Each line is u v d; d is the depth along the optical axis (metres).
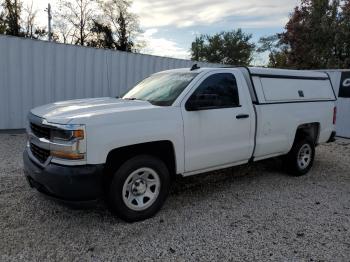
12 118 9.15
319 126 6.56
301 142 6.09
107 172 3.85
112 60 10.40
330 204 4.82
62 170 3.47
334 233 3.88
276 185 5.62
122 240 3.57
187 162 4.38
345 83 11.09
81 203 3.56
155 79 5.25
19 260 3.14
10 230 3.68
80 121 3.50
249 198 4.95
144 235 3.70
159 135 4.02
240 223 4.07
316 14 23.22
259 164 6.93
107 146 3.61
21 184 5.07
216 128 4.62
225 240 3.65
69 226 3.84
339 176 6.36
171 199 4.80
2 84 8.87
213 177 5.94
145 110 3.98
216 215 4.29
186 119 4.29
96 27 38.84
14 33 32.22
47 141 3.66
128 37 40.25
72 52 9.70
